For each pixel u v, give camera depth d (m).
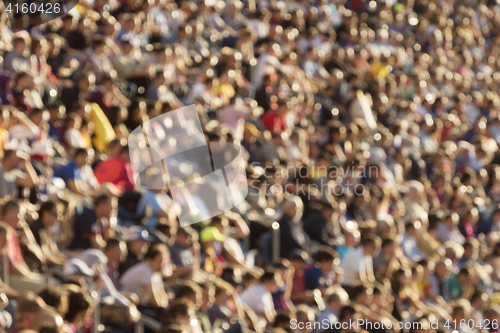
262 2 63.38
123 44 42.50
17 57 37.06
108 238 29.27
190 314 26.42
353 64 60.94
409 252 43.38
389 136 50.34
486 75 76.81
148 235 30.33
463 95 65.44
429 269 40.81
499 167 56.03
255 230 36.62
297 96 50.22
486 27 85.31
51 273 26.00
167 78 43.31
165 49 43.91
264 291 32.09
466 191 51.88
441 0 81.50
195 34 50.25
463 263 44.50
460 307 39.03
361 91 53.28
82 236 28.41
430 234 45.47
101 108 37.56
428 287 40.69
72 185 31.02
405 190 47.50
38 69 38.09
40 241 26.95
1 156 29.58
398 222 43.28
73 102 37.62
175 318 26.20
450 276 41.78
